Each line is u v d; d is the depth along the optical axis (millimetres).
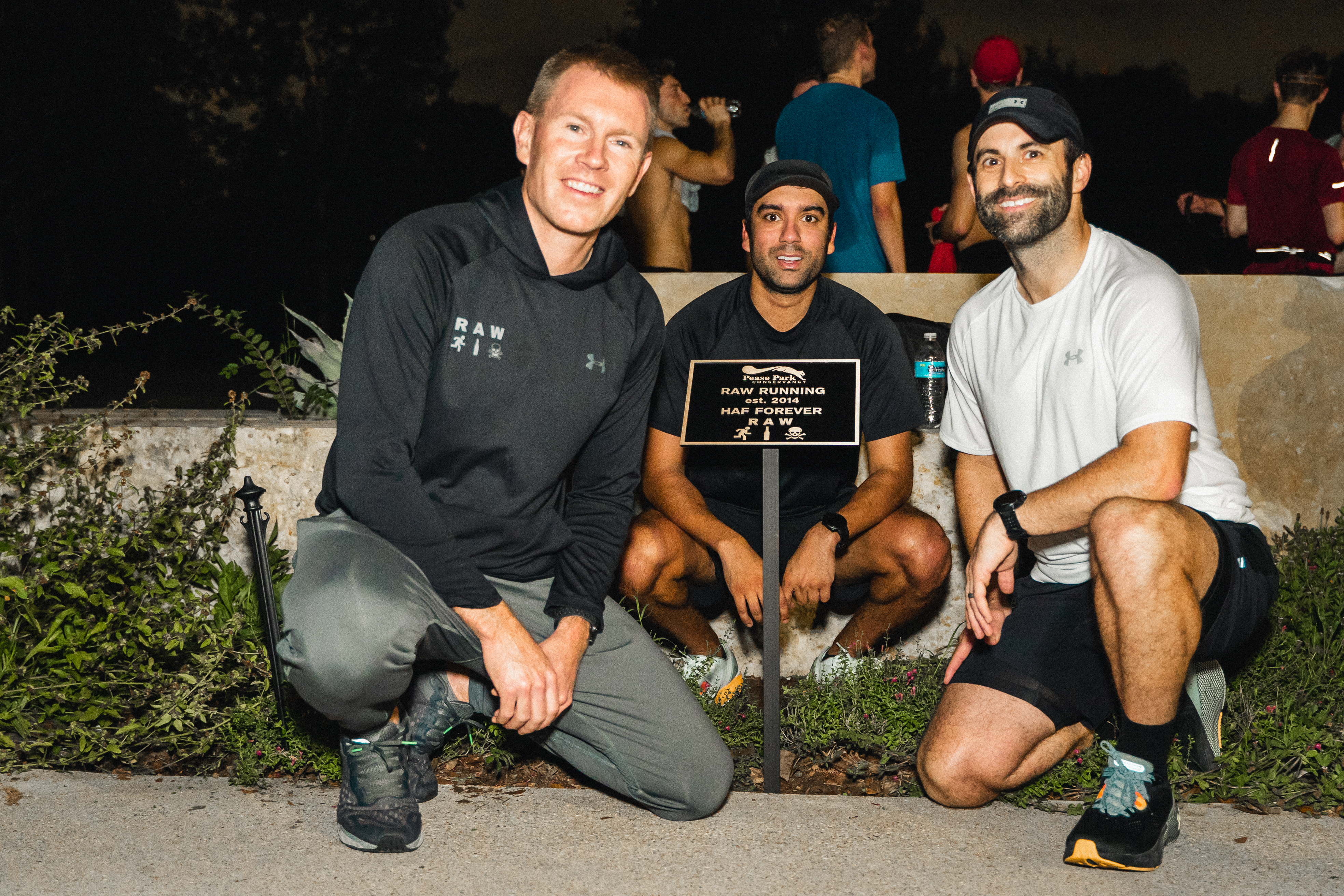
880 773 3098
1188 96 32000
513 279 2555
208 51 32812
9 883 2391
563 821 2734
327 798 2881
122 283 30875
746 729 3314
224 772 3078
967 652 3014
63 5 26156
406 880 2416
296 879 2414
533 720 2525
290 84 35688
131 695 3273
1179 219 18375
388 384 2449
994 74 4801
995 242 4887
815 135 4871
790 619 4039
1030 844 2590
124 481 3793
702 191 24672
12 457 3619
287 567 3805
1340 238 4938
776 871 2461
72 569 3455
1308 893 2336
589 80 2488
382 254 2457
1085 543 2918
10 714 3109
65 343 3793
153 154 29438
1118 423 2697
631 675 2688
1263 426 4469
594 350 2633
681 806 2711
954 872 2447
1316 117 13672
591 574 2713
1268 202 4984
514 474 2617
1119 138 32250
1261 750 3002
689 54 31500
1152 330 2641
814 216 3402
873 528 3514
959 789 2744
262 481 3850
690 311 3615
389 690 2445
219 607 3479
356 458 2447
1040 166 2762
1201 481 2795
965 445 3189
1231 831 2633
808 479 3652
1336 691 3379
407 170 37125
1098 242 2854
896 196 4844
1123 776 2445
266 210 35312
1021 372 2934
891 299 4656
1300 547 4180
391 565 2480
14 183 26906
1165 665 2414
